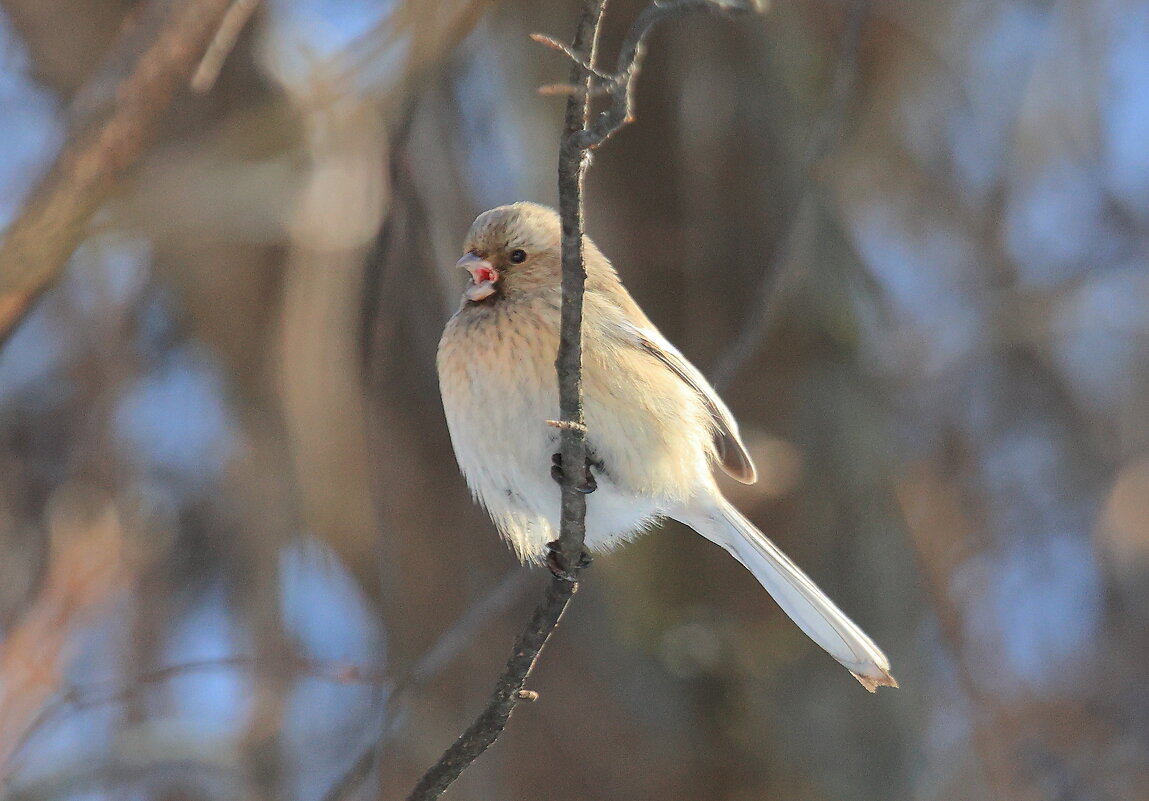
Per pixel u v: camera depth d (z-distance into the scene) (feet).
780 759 35.58
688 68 38.17
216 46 21.71
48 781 33.78
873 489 37.35
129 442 39.78
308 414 30.96
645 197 38.22
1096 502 47.50
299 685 37.24
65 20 37.35
